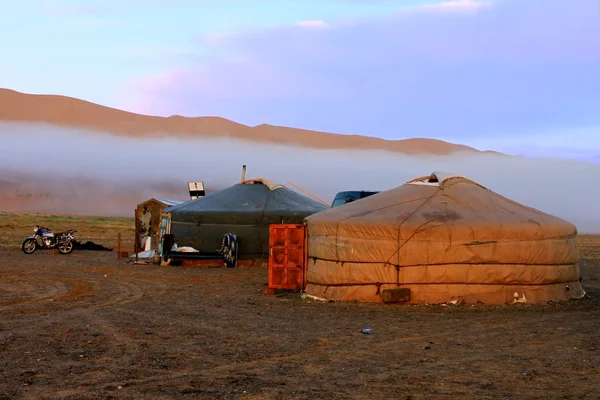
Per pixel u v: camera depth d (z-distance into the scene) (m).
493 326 10.03
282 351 8.03
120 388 6.28
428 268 12.39
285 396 6.03
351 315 11.12
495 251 12.36
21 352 7.78
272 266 13.92
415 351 8.10
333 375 6.83
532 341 8.79
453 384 6.46
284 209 21.75
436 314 11.30
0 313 10.87
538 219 12.88
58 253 24.78
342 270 12.82
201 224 21.69
